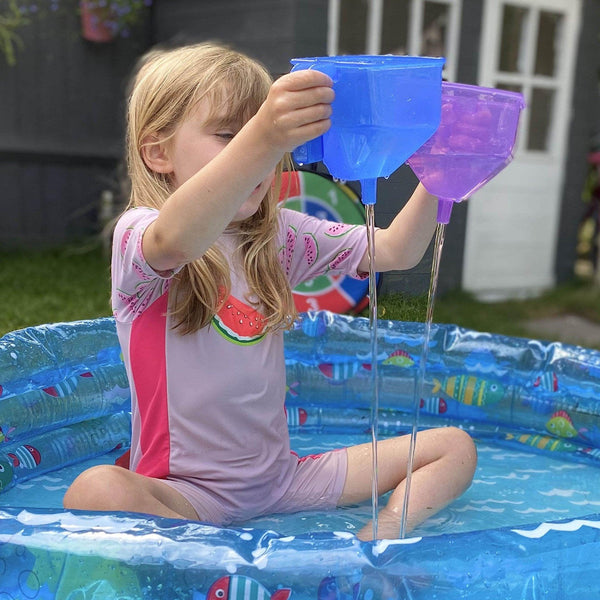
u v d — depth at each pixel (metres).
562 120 5.57
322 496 1.60
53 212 6.08
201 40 5.30
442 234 1.31
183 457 1.46
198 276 1.44
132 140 1.49
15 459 1.74
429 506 1.53
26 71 5.80
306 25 4.59
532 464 1.94
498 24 5.16
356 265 1.68
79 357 2.00
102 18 5.71
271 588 1.04
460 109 1.20
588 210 6.38
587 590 1.08
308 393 2.20
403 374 2.19
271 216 1.58
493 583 1.05
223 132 1.40
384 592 1.04
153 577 1.05
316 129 1.06
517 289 5.61
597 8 5.52
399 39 4.90
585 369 2.02
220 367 1.48
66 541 1.08
